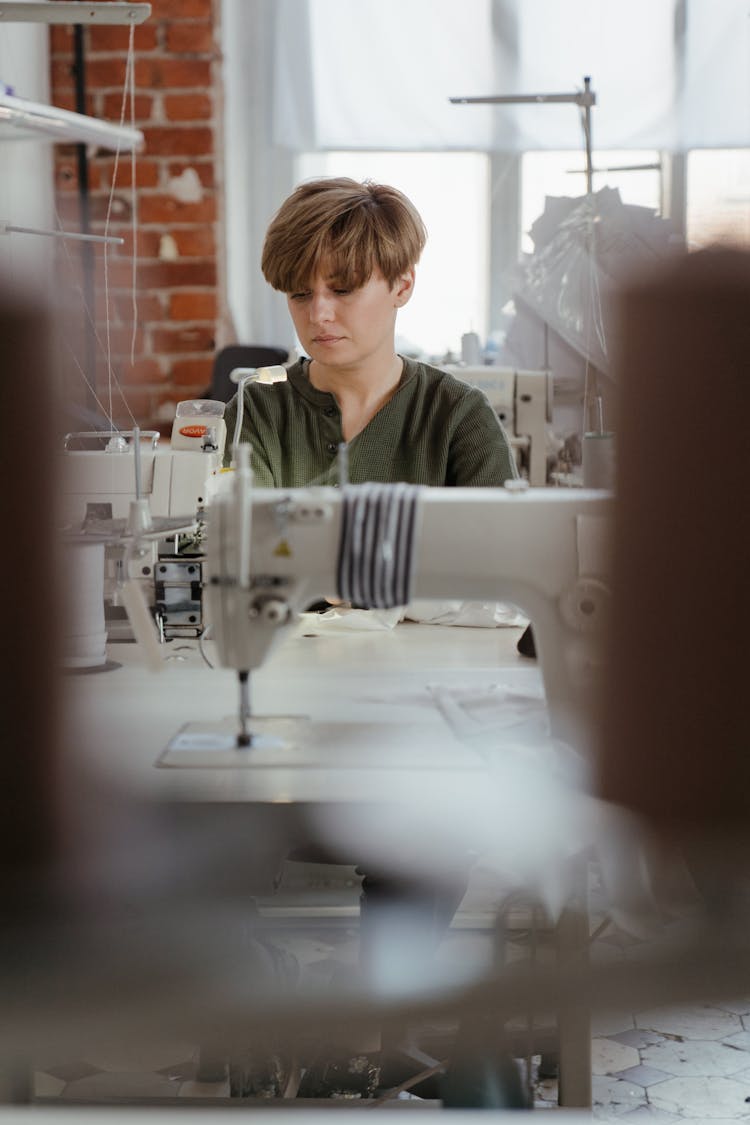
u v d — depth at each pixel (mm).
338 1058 1642
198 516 1487
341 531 1176
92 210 4168
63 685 1110
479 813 1097
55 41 4121
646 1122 1771
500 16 4570
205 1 4098
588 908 1168
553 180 4703
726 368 1058
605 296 2662
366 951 1288
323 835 1206
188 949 1087
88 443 2141
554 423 3576
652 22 4547
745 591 1085
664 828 1102
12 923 1089
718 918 1081
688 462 1072
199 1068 1792
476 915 1798
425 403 1820
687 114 4578
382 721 1254
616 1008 1021
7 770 1098
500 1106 1190
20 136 2736
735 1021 2082
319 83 4605
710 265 1064
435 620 1760
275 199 4648
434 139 4641
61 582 1116
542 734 1199
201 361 4242
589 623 1157
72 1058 1854
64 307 3830
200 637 1639
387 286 1679
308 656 1544
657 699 1099
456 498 1174
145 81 4141
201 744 1181
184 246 4211
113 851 1114
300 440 1847
